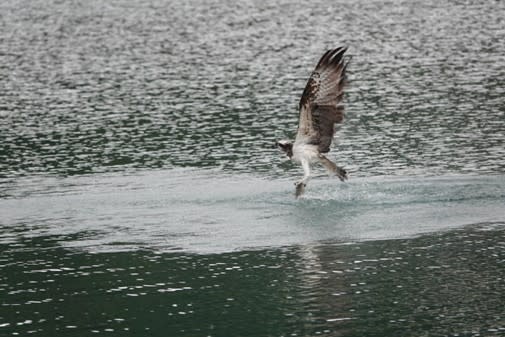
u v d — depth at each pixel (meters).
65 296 23.95
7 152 39.34
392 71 53.94
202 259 26.00
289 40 68.12
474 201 29.62
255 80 53.72
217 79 54.50
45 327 22.22
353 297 23.14
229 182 33.25
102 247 27.25
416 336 21.05
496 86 48.47
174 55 63.75
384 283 23.84
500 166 33.59
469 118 41.72
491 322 21.55
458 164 34.12
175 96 50.03
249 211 29.77
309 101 25.17
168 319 22.38
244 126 42.38
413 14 76.56
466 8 77.94
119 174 35.12
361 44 64.44
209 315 22.52
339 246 26.47
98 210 30.67
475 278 23.94
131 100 49.38
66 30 77.88
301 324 21.83
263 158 36.56
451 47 61.09
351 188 31.44
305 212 29.39
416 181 31.88
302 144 26.27
